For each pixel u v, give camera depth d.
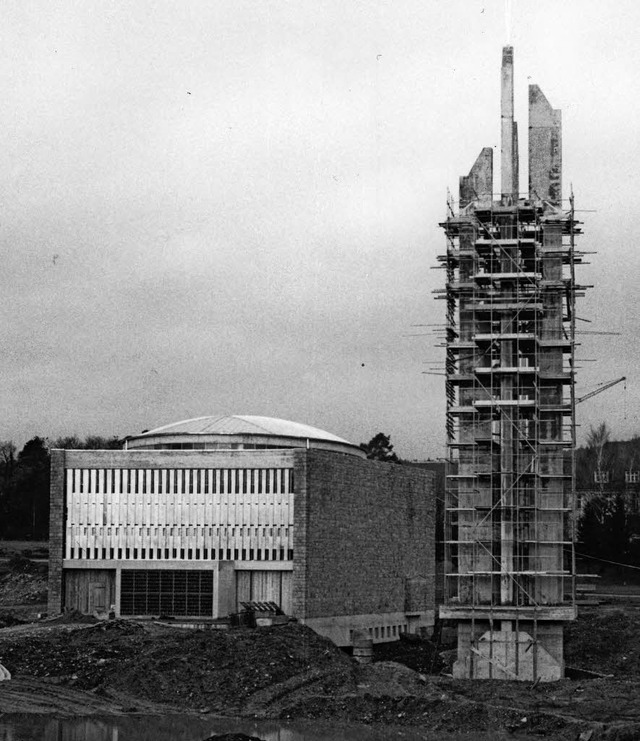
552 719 114.50
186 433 171.25
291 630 145.62
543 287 137.50
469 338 138.88
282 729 115.38
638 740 108.62
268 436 172.25
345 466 167.88
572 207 137.00
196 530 161.75
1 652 135.00
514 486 135.50
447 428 139.25
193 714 119.88
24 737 108.62
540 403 137.62
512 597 134.88
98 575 163.75
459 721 115.69
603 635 158.38
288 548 159.00
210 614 159.25
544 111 139.88
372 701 121.25
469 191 140.50
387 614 177.62
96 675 129.12
